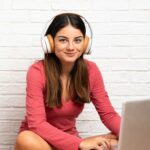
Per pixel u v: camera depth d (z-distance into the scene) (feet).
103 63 5.86
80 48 4.49
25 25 5.73
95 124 5.97
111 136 4.42
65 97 4.77
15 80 5.83
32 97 4.44
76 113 4.88
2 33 5.72
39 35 5.75
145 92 5.93
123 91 5.93
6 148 5.99
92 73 4.90
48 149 4.11
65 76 4.81
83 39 4.52
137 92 5.93
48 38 4.47
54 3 5.69
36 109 4.35
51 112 4.70
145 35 5.81
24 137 4.11
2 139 5.97
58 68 4.72
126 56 5.86
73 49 4.42
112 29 5.79
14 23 5.72
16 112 5.91
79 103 4.81
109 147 3.97
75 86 4.75
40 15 5.71
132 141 2.81
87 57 5.85
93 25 5.77
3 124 5.93
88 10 5.73
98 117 5.96
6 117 5.91
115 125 4.60
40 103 4.42
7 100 5.88
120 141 2.85
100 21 5.76
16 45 5.76
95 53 5.84
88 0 5.71
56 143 4.06
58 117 4.78
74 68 4.79
